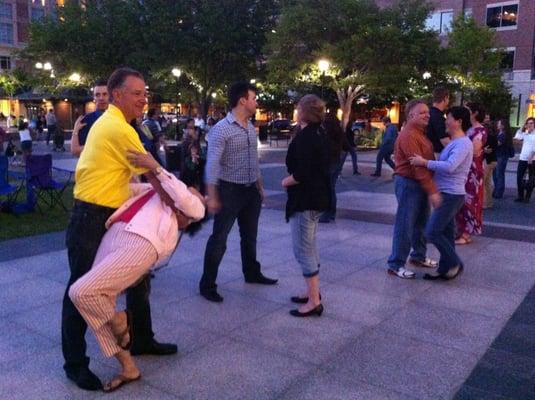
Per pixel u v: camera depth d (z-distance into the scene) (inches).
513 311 191.0
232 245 278.7
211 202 189.0
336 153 180.4
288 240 292.0
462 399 131.4
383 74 1010.7
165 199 127.3
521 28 1599.4
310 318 182.1
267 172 653.3
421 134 216.2
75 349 135.2
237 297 201.9
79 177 130.1
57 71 1352.1
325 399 130.6
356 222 343.9
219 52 1217.4
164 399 130.0
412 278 226.4
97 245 129.9
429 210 239.8
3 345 159.2
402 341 164.7
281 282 220.1
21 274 226.7
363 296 204.7
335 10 1013.8
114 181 128.6
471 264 250.1
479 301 200.7
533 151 438.9
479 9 1659.7
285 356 153.6
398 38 995.9
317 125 175.8
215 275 200.2
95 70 1267.2
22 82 1951.3
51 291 205.8
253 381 139.0
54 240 287.4
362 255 262.8
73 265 131.0
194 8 1238.9
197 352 155.6
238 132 194.2
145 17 1230.9
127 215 125.6
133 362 139.9
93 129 128.5
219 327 173.8
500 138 462.6
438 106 249.6
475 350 159.0
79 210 129.3
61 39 1253.7
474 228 283.1
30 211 365.4
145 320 149.9
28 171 361.1
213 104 1523.1
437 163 206.4
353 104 1373.0
